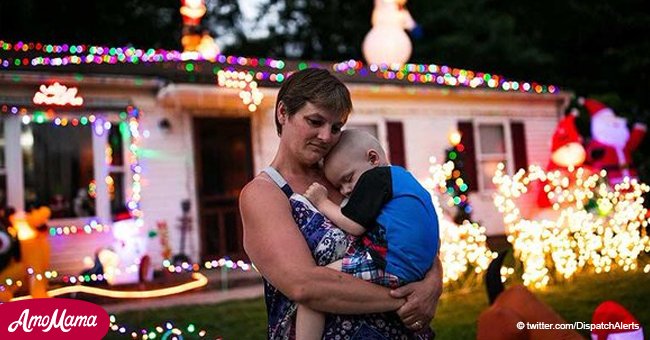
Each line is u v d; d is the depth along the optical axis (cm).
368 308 207
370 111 1291
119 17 1875
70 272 1005
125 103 1050
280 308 222
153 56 1060
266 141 1204
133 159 1055
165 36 2062
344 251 216
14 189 976
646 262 905
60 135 1018
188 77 1078
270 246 205
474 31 2200
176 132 1112
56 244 998
